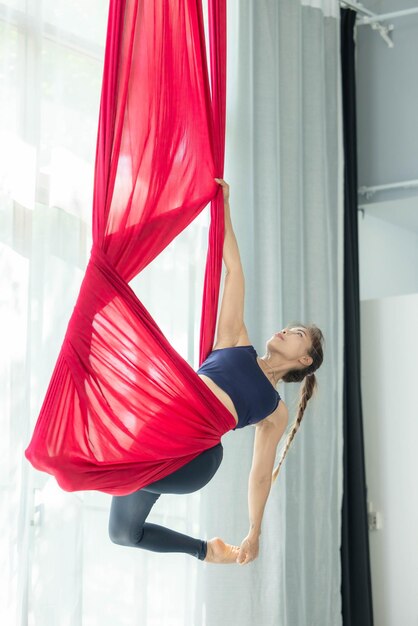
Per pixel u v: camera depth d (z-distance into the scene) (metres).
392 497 5.00
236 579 4.14
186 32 2.90
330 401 4.86
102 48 3.58
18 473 3.07
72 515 3.29
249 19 4.53
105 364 2.59
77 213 3.41
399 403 5.03
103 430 2.56
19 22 3.20
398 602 4.93
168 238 2.86
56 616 3.21
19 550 3.04
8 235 3.11
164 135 2.83
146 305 3.78
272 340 3.26
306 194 4.93
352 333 5.04
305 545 4.70
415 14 5.34
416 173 5.27
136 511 2.82
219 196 3.01
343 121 5.26
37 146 3.21
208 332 3.07
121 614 3.56
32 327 3.23
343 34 5.31
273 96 4.61
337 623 4.79
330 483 4.82
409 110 5.33
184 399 2.66
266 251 4.50
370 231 5.71
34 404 3.20
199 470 2.79
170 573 3.82
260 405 2.99
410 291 6.14
